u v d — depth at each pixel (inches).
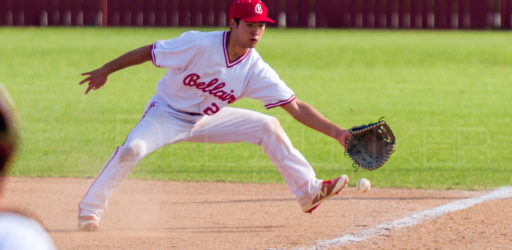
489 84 2018.9
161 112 695.7
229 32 666.2
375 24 3474.4
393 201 840.9
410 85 2009.1
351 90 1920.5
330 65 2374.5
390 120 1480.1
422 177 999.0
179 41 663.8
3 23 3560.5
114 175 681.6
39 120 1467.8
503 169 1051.3
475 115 1546.5
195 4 3503.9
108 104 1680.6
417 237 661.9
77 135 1320.1
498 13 3440.0
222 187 936.9
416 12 3447.3
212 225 718.5
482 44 2810.0
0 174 175.9
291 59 2477.9
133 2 3526.1
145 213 775.1
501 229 692.1
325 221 737.6
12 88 1888.5
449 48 2714.1
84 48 2655.0
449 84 2020.2
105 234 673.6
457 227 703.1
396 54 2591.0
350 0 3467.0
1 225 173.2
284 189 925.2
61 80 2031.3
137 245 628.1
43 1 3545.8
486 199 847.1
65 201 837.2
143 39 2918.3
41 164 1078.4
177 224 723.4
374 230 693.3
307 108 701.3
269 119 717.9
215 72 666.8
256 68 684.1
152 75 2171.5
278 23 3511.3
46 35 3090.6
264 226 716.0
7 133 174.9
